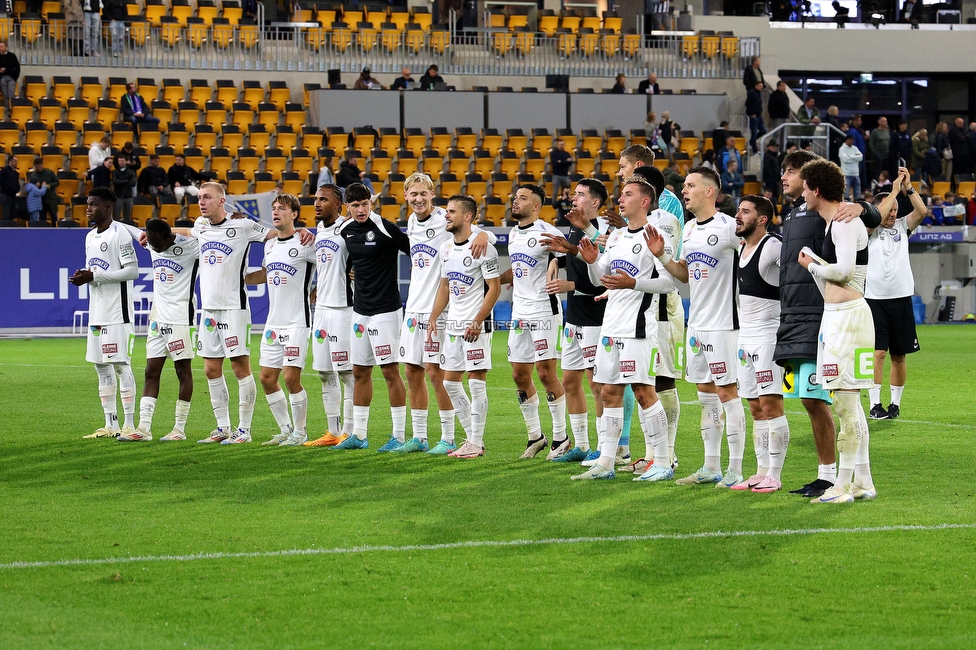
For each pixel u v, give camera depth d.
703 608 9.50
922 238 53.38
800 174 13.99
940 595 9.87
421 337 18.38
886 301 21.98
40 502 13.96
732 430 14.95
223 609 9.47
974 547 11.50
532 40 64.50
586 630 8.95
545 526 12.50
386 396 26.44
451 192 54.25
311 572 10.59
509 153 56.41
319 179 49.91
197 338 20.20
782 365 14.27
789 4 71.00
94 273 19.55
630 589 10.05
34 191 45.69
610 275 14.91
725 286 14.81
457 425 21.70
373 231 18.28
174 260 19.77
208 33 59.12
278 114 57.12
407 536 12.02
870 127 71.00
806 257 13.45
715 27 68.00
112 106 53.97
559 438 17.66
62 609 9.47
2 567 10.75
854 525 12.52
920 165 59.72
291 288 19.25
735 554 11.22
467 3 66.44
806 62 68.62
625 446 17.11
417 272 18.45
